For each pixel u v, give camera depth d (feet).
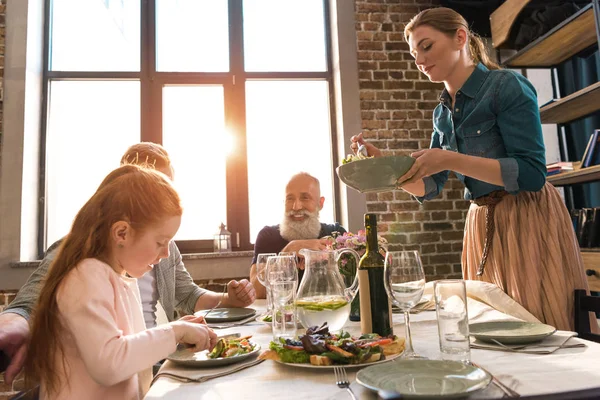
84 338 2.25
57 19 10.22
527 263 3.97
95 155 10.00
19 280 8.52
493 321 2.99
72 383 2.44
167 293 5.65
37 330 2.43
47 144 9.78
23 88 9.16
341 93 10.14
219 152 10.39
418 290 2.45
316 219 7.38
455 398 1.59
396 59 10.41
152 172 2.98
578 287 4.01
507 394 1.70
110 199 2.79
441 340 2.26
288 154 10.62
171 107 10.37
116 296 2.63
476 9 10.23
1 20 9.27
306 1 11.10
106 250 2.77
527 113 3.93
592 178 7.76
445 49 4.25
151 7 10.47
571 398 1.63
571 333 2.70
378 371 1.95
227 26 10.82
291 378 2.13
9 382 2.36
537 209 4.10
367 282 2.92
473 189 4.46
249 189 10.36
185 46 10.61
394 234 9.81
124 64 10.32
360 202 9.87
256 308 4.85
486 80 4.20
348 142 10.01
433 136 5.19
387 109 10.21
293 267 3.43
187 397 1.90
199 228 10.10
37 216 9.43
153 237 2.79
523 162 3.78
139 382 3.39
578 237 7.61
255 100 10.71
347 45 10.32
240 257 9.26
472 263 4.55
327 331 2.64
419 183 4.91
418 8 10.66
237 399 1.85
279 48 10.94
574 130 8.83
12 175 8.84
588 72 8.47
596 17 6.87
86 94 10.14
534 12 8.52
